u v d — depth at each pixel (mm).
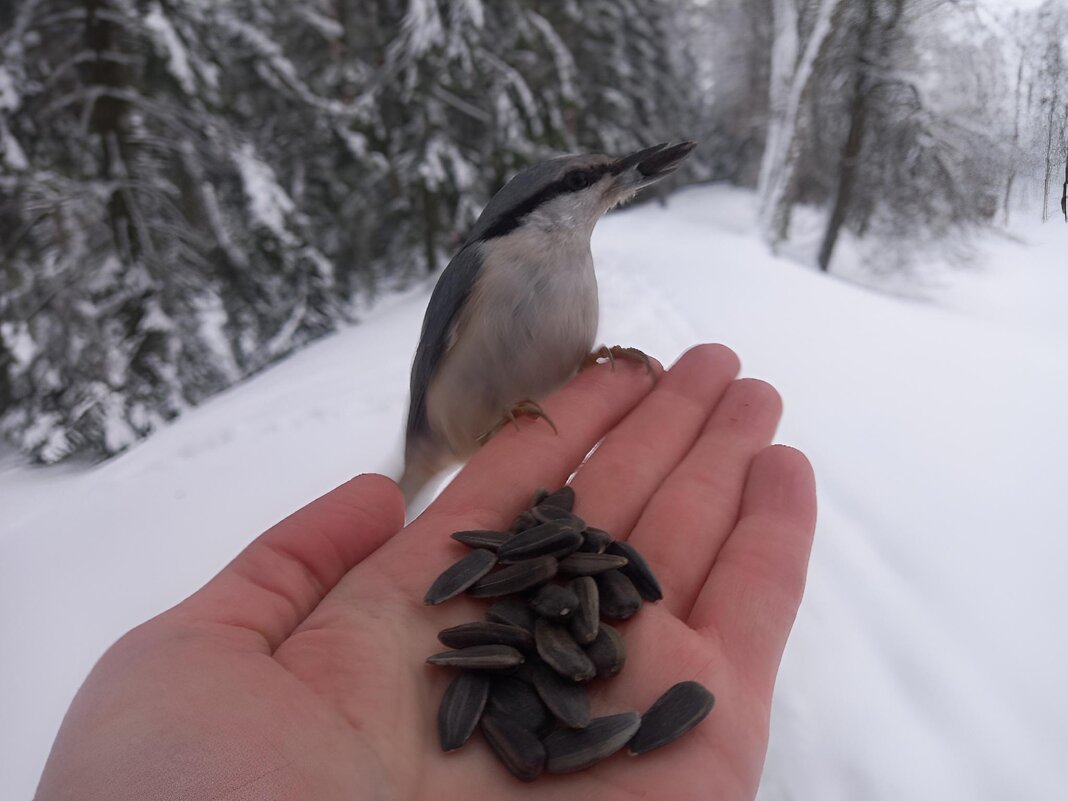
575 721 103
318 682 106
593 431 169
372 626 115
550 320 159
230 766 94
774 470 155
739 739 107
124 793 93
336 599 121
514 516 146
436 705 109
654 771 101
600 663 111
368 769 98
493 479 150
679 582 137
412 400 188
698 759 102
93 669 106
